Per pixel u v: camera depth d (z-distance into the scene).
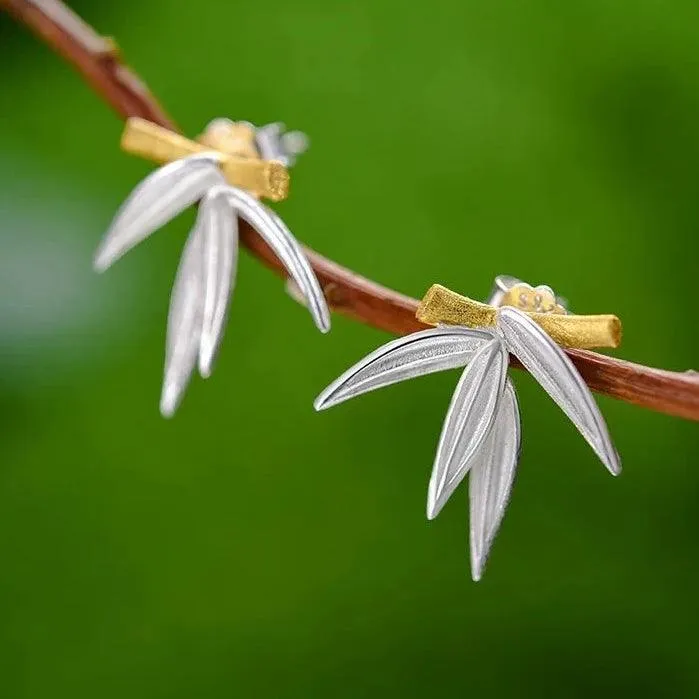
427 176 0.38
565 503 0.37
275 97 0.38
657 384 0.29
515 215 0.37
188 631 0.37
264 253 0.29
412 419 0.37
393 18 0.39
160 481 0.37
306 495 0.37
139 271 0.37
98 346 0.37
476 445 0.28
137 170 0.38
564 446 0.37
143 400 0.37
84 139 0.38
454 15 0.39
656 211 0.37
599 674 0.37
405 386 0.37
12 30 0.38
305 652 0.37
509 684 0.37
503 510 0.29
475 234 0.37
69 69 0.38
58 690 0.37
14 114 0.38
